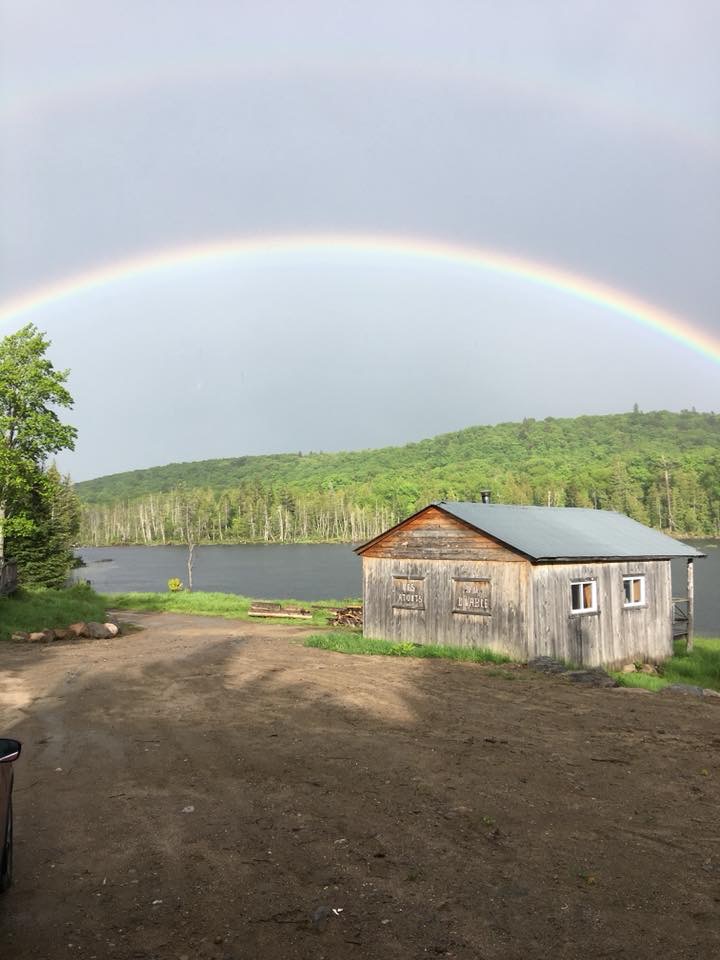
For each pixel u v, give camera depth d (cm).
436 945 462
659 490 18100
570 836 652
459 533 2131
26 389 3747
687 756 937
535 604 1948
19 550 4994
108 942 468
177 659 1778
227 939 471
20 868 584
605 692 1441
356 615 3023
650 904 521
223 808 721
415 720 1124
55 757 923
